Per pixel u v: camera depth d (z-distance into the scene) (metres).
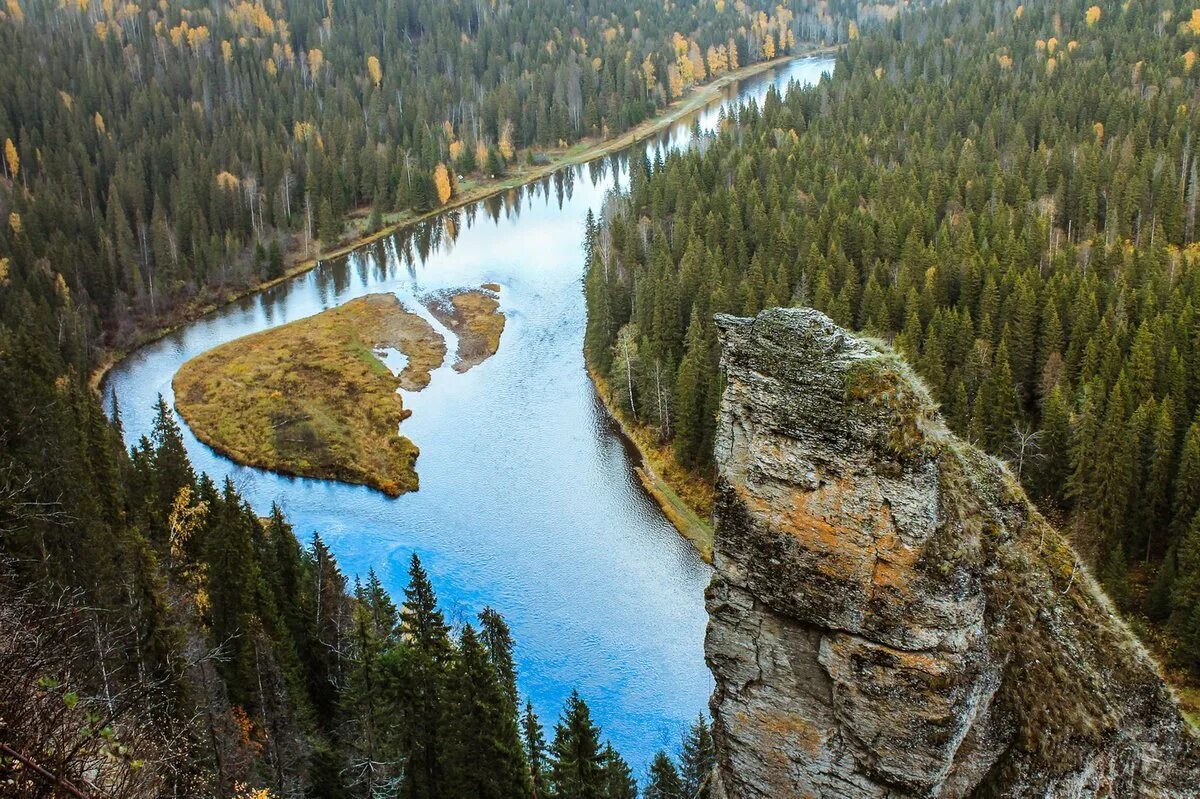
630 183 176.12
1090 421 77.88
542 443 108.81
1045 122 166.50
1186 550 69.44
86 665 32.47
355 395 119.75
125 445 102.88
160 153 187.88
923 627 19.66
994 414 85.00
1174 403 82.62
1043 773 20.05
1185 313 90.25
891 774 20.03
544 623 79.12
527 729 56.28
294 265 171.25
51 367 101.38
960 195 142.00
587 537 90.94
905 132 172.75
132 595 48.84
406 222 191.50
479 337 136.75
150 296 147.62
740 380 21.53
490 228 185.50
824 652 20.61
